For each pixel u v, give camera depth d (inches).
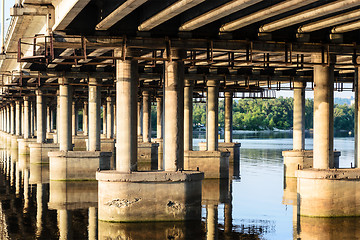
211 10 1042.1
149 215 1189.7
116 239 1055.0
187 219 1204.5
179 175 1193.4
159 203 1191.6
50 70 1948.8
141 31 1223.5
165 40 1221.7
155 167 2448.3
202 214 1307.8
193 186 1211.2
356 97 1353.3
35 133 4751.5
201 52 1689.2
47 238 1075.3
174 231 1117.1
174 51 1262.3
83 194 1612.9
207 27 1232.2
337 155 2065.7
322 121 1310.3
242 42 1219.9
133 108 1282.0
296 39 1246.3
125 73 1273.4
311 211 1253.1
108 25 1173.7
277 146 4239.7
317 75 1316.4
